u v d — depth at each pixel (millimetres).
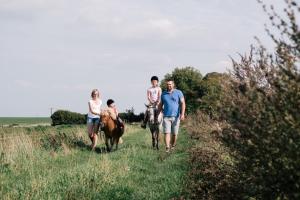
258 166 4742
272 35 4602
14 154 14617
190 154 12742
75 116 63531
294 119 4316
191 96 53875
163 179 10703
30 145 16375
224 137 5102
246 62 5492
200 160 10242
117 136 18453
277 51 4602
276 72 4645
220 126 6195
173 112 16422
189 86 55219
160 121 18547
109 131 18062
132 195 9367
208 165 8836
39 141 18438
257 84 5113
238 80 5438
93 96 18609
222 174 7535
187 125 28438
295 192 4422
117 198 9156
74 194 9148
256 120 4633
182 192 8828
